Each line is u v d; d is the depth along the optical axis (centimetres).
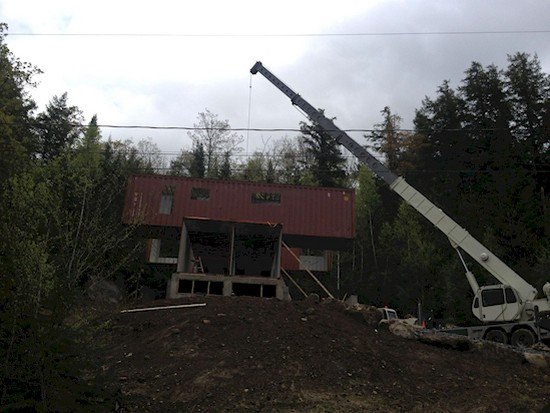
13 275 605
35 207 716
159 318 1183
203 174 4900
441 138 4288
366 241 3878
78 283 716
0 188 716
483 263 1591
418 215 3744
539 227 3281
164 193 2308
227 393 832
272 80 1997
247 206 2333
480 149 3991
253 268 2364
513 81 4241
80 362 625
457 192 3856
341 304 1328
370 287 3491
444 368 1039
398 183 1728
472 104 4378
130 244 1653
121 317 1195
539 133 3897
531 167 3700
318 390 867
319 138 4769
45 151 3256
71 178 879
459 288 2917
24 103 2305
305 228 2323
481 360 1128
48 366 590
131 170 3447
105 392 665
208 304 1245
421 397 899
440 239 3494
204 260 2248
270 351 975
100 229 789
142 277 2150
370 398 869
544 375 1062
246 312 1162
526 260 3041
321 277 2805
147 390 847
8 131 1783
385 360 1020
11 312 587
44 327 600
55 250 720
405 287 3325
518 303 1527
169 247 2372
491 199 3569
